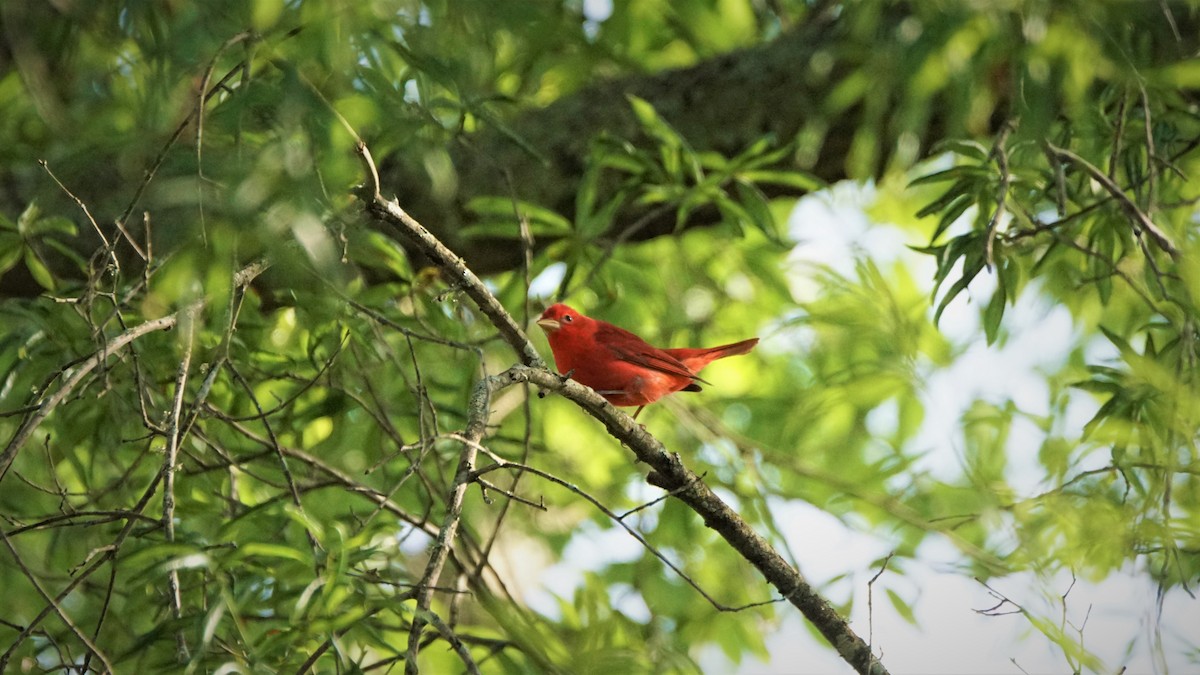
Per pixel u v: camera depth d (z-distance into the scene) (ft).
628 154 36.99
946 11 25.95
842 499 43.88
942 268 31.65
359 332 32.81
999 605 28.17
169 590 26.61
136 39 28.19
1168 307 34.65
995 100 34.47
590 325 37.83
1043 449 37.17
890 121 37.52
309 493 38.83
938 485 45.70
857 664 27.32
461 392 39.99
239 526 26.73
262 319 35.63
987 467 47.44
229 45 24.39
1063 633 27.43
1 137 34.71
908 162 34.65
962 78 26.99
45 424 36.58
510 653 34.09
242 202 20.54
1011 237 31.58
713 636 46.73
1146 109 29.60
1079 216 32.81
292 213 20.84
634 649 38.50
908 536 45.73
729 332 55.26
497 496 49.80
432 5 27.66
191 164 24.56
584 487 48.39
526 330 32.17
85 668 23.34
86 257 35.55
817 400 53.72
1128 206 30.45
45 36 32.99
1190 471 31.09
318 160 22.61
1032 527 34.01
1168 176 37.22
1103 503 32.17
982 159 32.35
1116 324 51.26
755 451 46.29
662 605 46.73
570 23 40.24
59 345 31.94
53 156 34.32
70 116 32.71
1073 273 43.04
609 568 49.47
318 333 31.76
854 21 29.48
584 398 26.53
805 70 39.04
